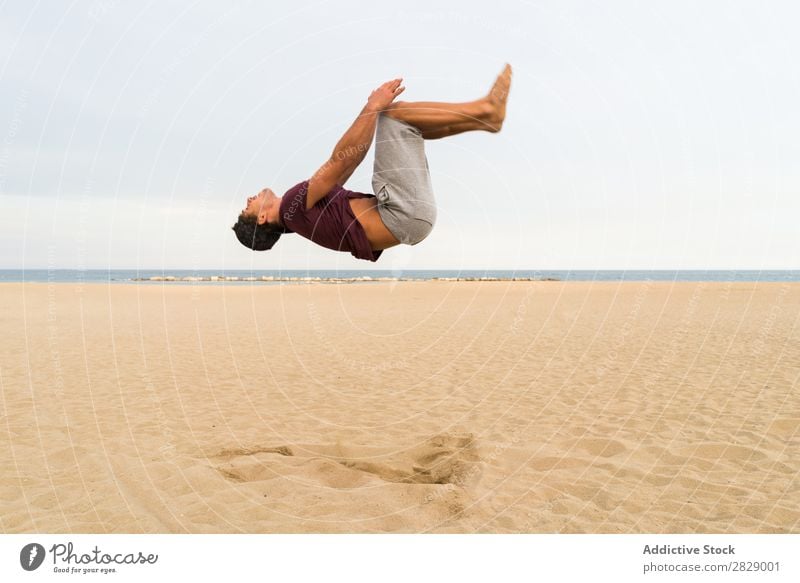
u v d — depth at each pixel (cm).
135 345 1236
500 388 809
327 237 308
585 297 2691
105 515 394
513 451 522
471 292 3158
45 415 665
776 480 447
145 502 414
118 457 507
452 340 1311
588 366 960
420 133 300
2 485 448
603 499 416
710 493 424
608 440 549
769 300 2344
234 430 608
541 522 381
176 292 3175
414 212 298
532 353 1112
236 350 1175
